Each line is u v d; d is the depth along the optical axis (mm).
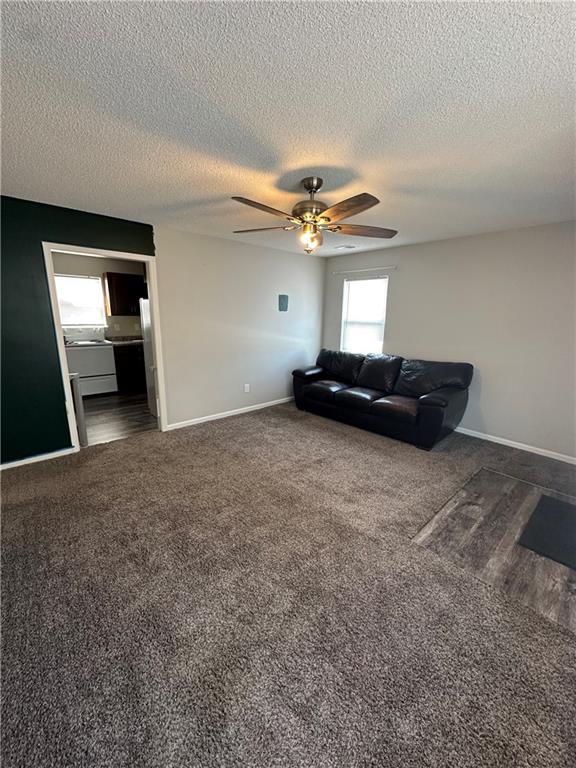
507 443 3652
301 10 962
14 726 1127
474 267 3703
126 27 1019
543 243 3227
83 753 1063
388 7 947
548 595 1686
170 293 3691
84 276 5504
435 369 3951
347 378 4773
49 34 1035
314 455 3295
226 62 1172
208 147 1793
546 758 1061
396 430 3684
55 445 3148
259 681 1271
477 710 1187
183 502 2447
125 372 5688
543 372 3350
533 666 1342
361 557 1934
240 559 1900
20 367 2877
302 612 1572
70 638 1424
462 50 1099
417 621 1534
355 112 1465
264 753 1068
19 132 1641
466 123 1534
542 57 1115
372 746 1087
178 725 1136
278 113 1482
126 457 3172
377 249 4590
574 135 1618
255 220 3248
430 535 2133
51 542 2002
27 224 2744
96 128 1609
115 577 1754
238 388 4594
